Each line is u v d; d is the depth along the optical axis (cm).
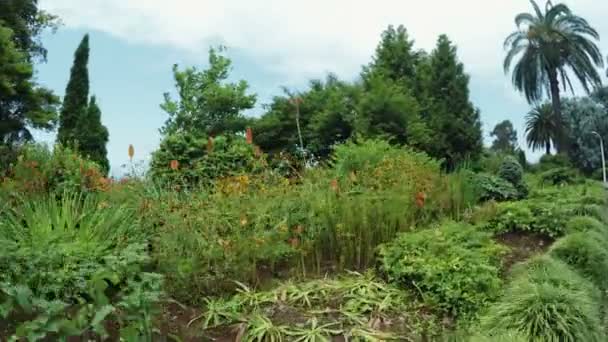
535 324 529
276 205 720
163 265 577
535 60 4134
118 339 420
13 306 380
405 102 2009
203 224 640
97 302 378
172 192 820
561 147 4216
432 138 2045
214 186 851
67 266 484
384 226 728
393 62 2484
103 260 520
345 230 707
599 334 557
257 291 615
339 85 2412
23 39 2556
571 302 554
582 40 4112
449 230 720
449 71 2323
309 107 2311
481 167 1662
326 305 587
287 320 548
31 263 460
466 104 2288
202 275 603
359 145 1359
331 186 770
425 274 623
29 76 2225
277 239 662
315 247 698
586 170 4794
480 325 551
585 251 734
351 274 672
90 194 791
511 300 572
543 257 692
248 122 2522
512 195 1072
